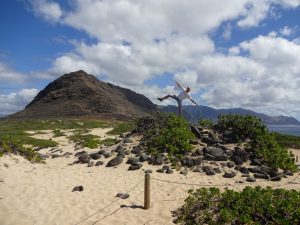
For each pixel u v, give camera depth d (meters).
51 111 84.44
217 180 13.59
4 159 14.84
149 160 15.91
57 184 12.80
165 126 19.09
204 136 18.23
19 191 11.73
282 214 9.34
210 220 9.36
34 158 16.77
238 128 18.34
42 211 10.10
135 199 11.28
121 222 9.50
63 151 20.91
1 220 9.48
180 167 15.10
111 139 25.59
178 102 18.69
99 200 11.13
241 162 15.61
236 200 10.02
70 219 9.61
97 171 14.89
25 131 37.88
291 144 22.58
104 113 82.50
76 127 45.56
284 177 14.41
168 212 10.23
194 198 10.44
